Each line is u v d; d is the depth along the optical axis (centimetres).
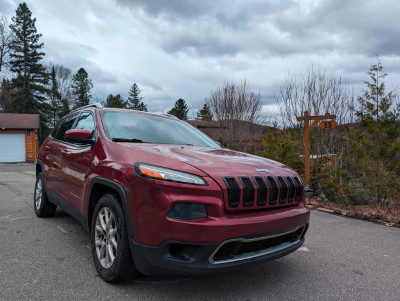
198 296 251
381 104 636
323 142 888
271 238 251
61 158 397
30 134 2358
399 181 588
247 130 2056
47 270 290
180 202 221
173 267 220
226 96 2102
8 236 389
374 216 552
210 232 216
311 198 702
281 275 301
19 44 3959
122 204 252
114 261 254
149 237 226
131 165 251
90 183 300
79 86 6162
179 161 246
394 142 614
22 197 670
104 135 319
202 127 2208
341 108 1040
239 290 265
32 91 4066
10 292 246
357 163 655
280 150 798
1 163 2198
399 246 401
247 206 239
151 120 395
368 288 279
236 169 253
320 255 362
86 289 255
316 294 263
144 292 254
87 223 310
